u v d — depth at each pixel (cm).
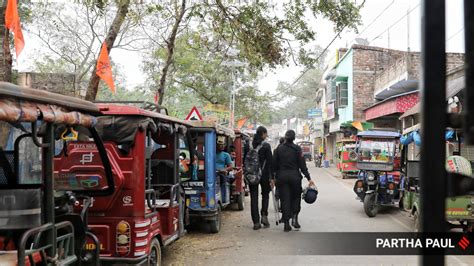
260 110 3372
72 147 549
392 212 1170
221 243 830
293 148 931
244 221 1080
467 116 140
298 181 931
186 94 2741
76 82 1916
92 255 470
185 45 1944
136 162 548
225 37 1353
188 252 766
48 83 1898
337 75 3228
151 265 597
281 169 930
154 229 596
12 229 378
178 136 731
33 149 444
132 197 545
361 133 1204
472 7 141
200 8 1282
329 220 1059
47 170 378
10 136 443
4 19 788
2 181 441
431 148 141
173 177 722
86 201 488
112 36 984
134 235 539
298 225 948
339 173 2892
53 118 362
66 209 460
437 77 139
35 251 344
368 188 1126
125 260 536
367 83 2903
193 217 898
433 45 138
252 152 957
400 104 1967
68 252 413
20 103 327
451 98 535
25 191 375
